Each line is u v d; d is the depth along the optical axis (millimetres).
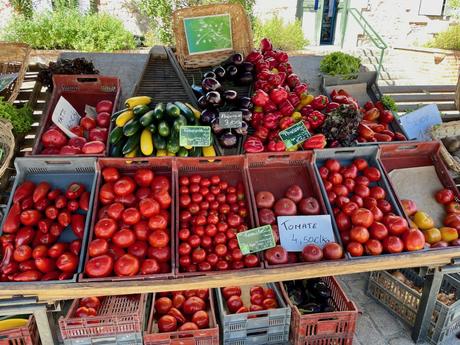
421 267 2760
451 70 8125
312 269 2447
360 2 9961
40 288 2174
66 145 2926
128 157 2734
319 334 2807
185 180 2744
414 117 3746
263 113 3215
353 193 2947
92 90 3479
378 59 8219
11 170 3686
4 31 7992
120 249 2389
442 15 9961
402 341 3062
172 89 3582
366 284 3498
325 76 4203
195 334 2658
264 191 2844
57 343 2520
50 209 2533
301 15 10289
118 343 2629
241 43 3926
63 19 8078
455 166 3160
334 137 3043
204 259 2451
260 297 3006
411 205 2900
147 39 9117
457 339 3092
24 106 3795
